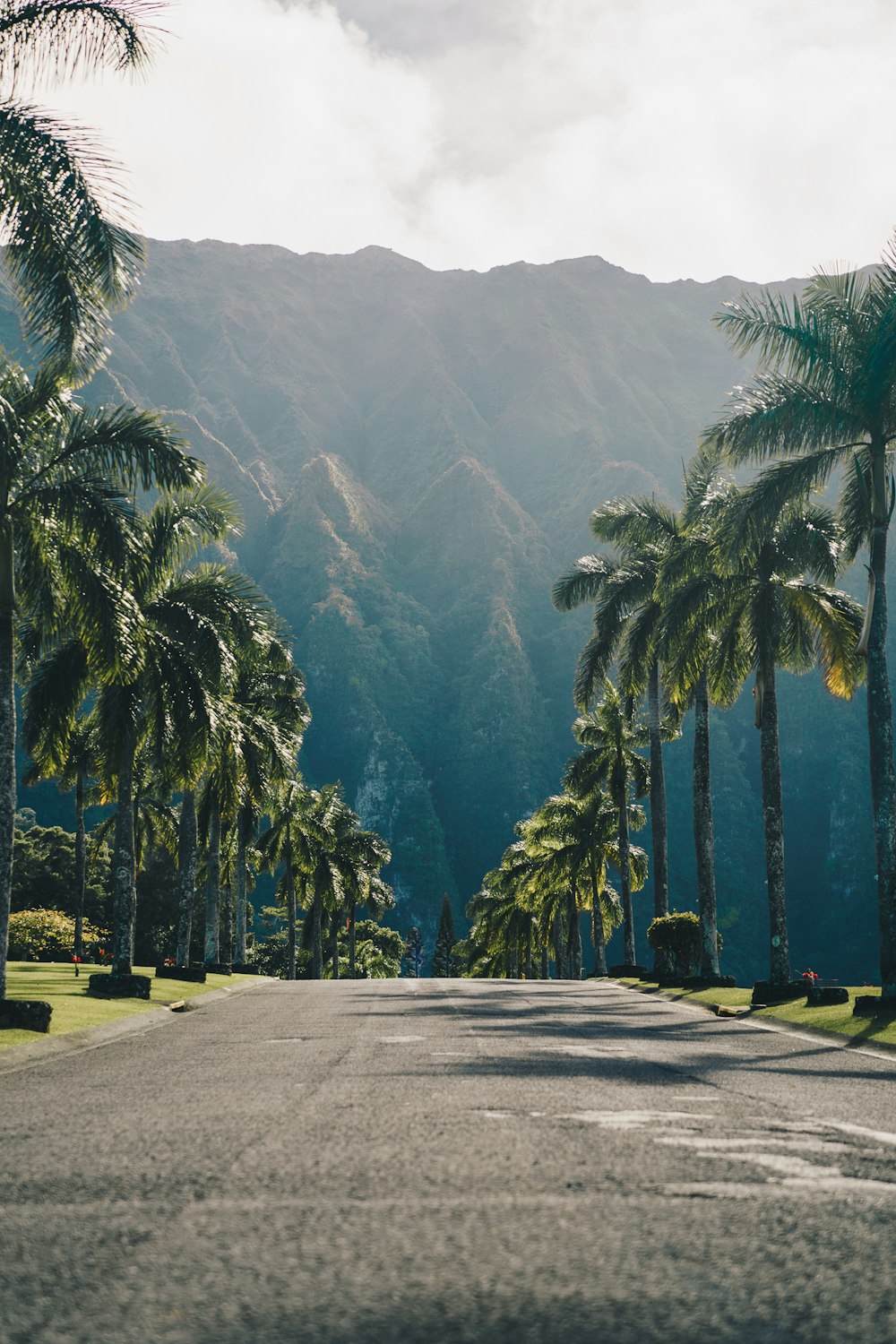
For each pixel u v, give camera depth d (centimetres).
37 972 3841
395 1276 353
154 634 2561
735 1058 1219
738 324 2219
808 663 2973
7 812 1669
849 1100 839
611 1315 315
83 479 1869
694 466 3684
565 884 6656
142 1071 1095
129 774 2638
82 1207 463
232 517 2720
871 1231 408
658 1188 481
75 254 1647
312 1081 949
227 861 5244
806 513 2814
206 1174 531
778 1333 301
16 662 2508
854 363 2145
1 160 1622
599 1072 1020
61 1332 306
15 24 1639
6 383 1817
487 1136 629
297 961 11650
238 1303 329
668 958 3531
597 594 4172
